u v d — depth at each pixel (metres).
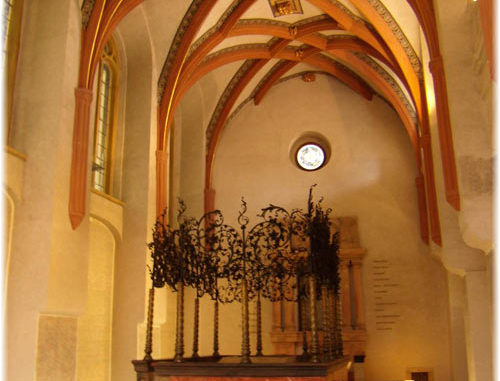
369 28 17.30
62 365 11.25
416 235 19.84
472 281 12.16
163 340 18.05
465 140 9.67
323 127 21.78
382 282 19.59
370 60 19.67
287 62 21.42
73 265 11.67
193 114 21.39
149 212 15.41
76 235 11.88
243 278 9.36
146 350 9.79
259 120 22.28
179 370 8.83
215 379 8.60
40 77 12.05
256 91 22.16
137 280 14.73
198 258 10.70
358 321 19.09
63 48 12.10
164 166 16.38
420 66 16.62
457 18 10.30
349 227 20.16
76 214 11.81
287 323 19.17
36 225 11.20
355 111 21.73
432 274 19.34
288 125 22.03
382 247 19.94
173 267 10.28
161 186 16.16
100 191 14.27
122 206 15.38
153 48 16.59
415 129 19.73
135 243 15.05
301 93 22.34
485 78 9.11
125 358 14.24
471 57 10.04
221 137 22.23
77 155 12.09
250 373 8.44
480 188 9.42
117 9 13.62
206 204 20.97
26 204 11.38
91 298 13.85
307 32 18.83
